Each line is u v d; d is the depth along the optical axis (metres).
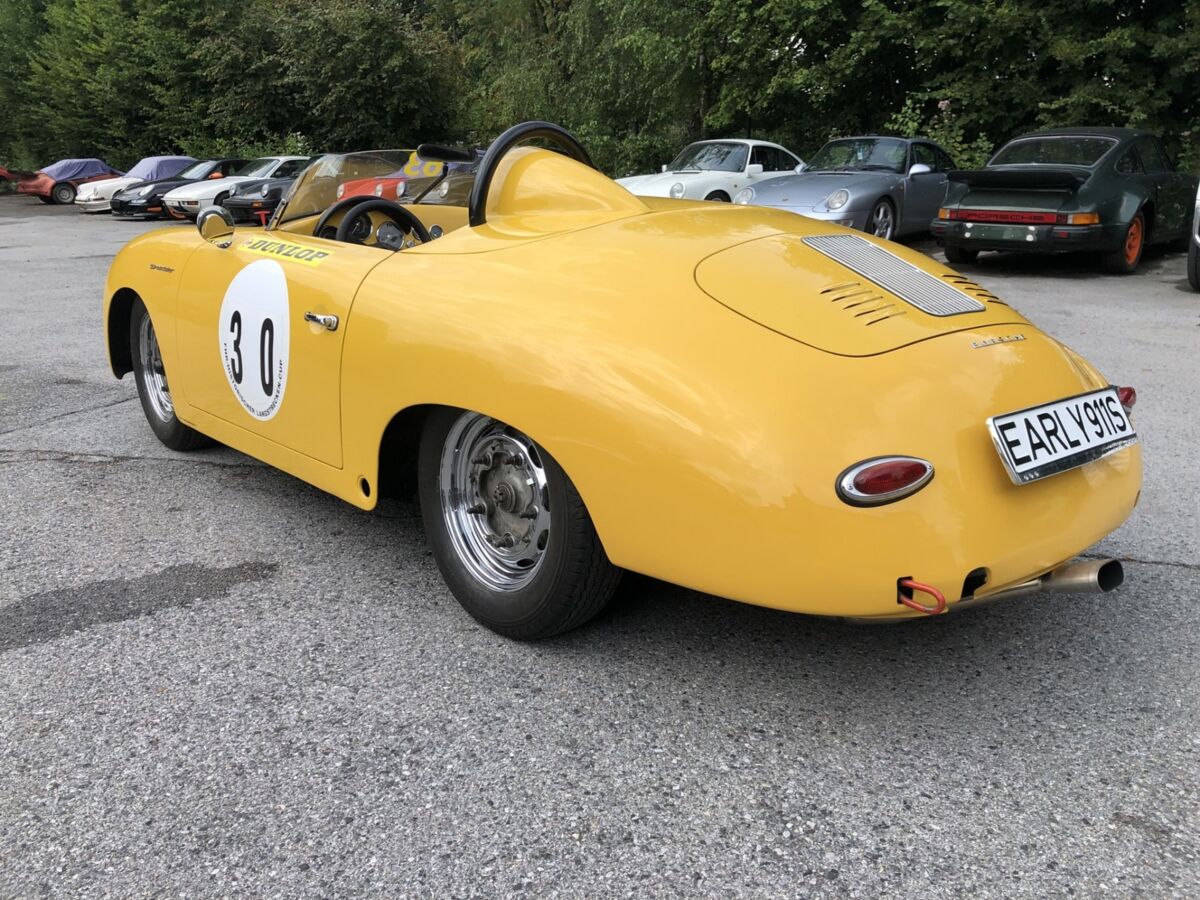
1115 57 13.49
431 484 2.67
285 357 2.98
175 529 3.39
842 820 1.87
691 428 1.97
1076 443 2.15
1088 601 2.79
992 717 2.21
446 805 1.92
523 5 23.64
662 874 1.73
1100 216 9.23
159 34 28.55
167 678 2.40
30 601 2.83
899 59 16.34
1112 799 1.92
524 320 2.28
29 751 2.10
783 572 1.92
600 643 2.57
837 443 1.89
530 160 2.87
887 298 2.28
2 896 1.68
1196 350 6.20
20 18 37.62
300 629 2.66
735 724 2.19
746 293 2.19
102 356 6.57
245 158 24.98
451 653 2.52
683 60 18.48
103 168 29.45
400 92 24.33
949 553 1.90
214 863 1.76
